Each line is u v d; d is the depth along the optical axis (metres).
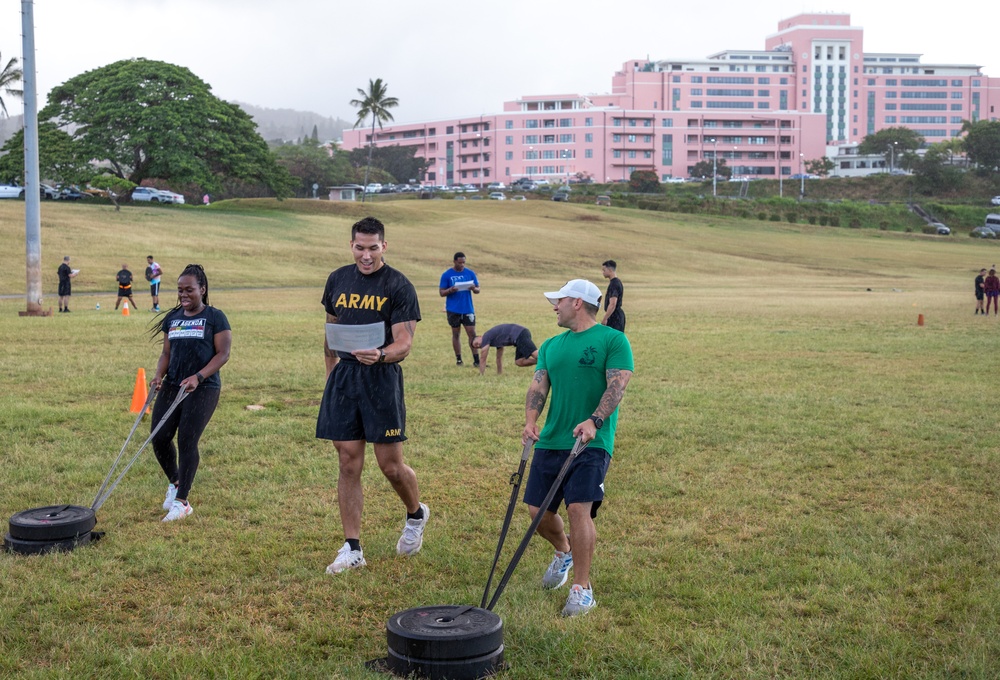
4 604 4.54
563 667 3.92
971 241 91.81
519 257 57.22
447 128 179.38
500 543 4.55
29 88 23.23
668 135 170.25
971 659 3.93
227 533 5.78
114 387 11.31
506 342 12.88
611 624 4.40
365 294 5.29
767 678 3.82
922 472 7.46
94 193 73.19
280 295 33.72
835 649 4.08
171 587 4.86
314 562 5.28
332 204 80.50
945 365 14.40
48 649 4.09
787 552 5.47
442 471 7.49
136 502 6.47
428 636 3.78
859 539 5.66
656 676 3.83
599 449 4.75
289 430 8.91
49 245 41.31
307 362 13.99
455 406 10.44
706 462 7.86
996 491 6.84
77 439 8.41
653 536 5.77
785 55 194.88
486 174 175.38
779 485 7.06
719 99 187.00
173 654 3.98
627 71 188.75
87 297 31.70
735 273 58.59
